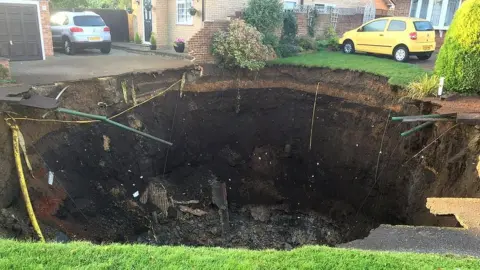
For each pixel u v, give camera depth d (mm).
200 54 13414
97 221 9703
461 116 7879
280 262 4238
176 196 12109
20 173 7945
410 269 4090
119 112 11250
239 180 13414
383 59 14281
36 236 7449
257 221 12391
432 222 7727
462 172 8086
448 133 8797
